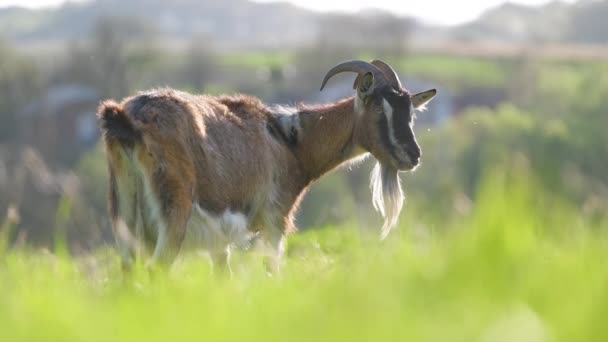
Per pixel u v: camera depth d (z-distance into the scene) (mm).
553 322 12609
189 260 28688
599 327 12180
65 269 24453
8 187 102062
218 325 13094
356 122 36250
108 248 28859
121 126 27094
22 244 28875
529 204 16375
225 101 33344
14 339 13062
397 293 14344
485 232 14812
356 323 12711
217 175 30125
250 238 33188
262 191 33406
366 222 30781
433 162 149000
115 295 19047
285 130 35844
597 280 14266
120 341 12531
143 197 27484
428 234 24078
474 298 13578
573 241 19984
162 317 13812
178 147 27891
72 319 13406
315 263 26141
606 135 165125
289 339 12445
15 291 17734
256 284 20250
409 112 35656
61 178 29656
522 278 14289
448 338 11992
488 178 15812
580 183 23750
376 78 35812
